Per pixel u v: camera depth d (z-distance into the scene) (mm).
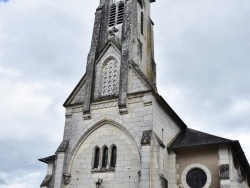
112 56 29859
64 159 26359
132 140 25031
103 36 33156
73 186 25672
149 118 24797
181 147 26094
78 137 27172
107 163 25375
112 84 28656
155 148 23609
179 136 29391
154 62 34250
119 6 34656
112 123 26484
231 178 24203
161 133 26109
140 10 35531
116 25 33438
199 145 25453
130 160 24438
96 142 26641
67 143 27188
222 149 25344
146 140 23406
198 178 25438
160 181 22219
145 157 22891
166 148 26469
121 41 31250
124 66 27766
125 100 26047
